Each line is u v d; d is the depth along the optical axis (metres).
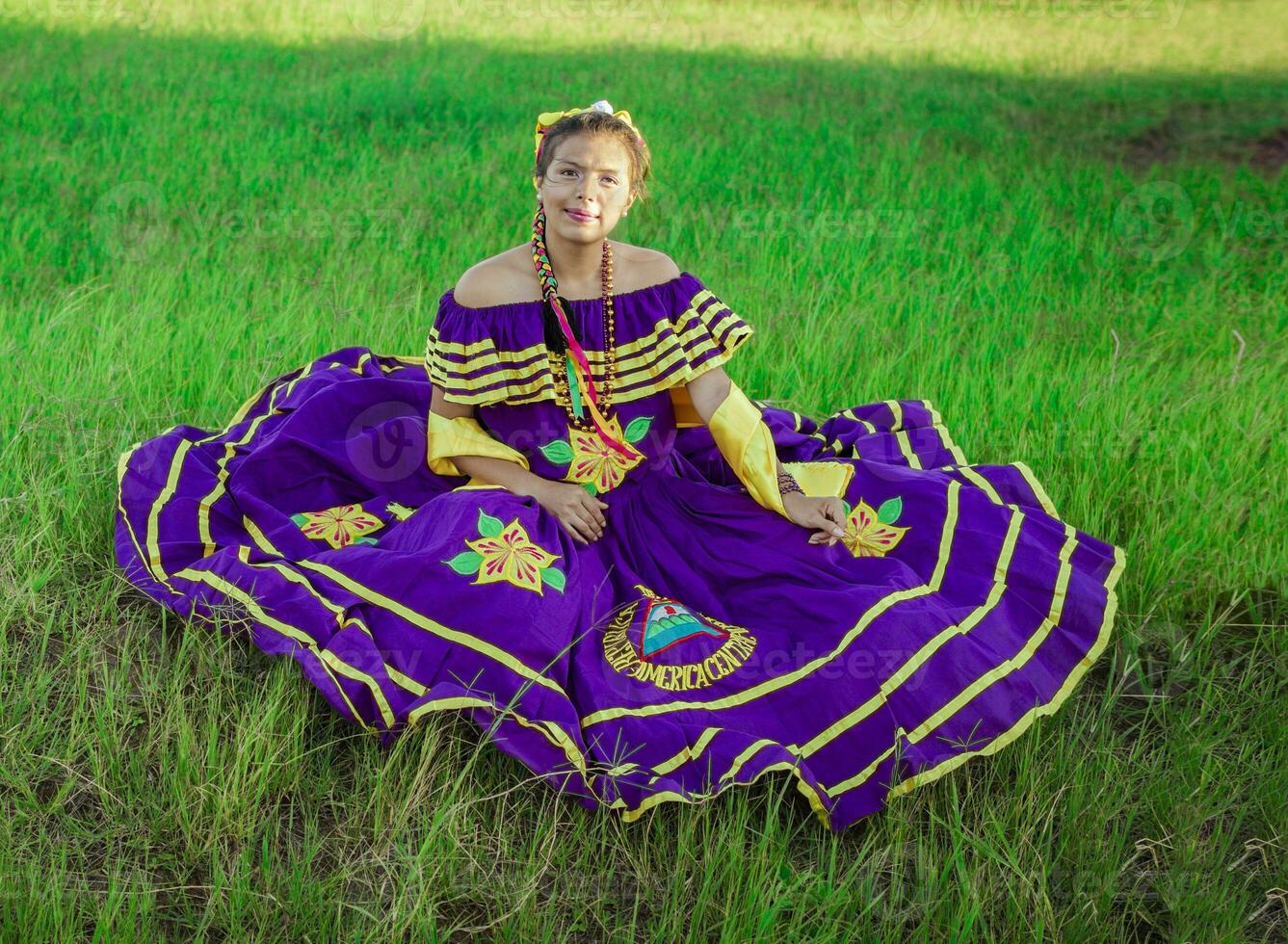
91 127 8.80
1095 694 3.90
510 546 3.55
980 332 6.02
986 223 7.66
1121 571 3.86
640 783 3.19
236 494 4.02
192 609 3.66
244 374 5.15
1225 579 4.31
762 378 5.45
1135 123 10.12
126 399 4.86
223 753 3.25
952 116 10.21
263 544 3.96
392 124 9.48
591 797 3.21
